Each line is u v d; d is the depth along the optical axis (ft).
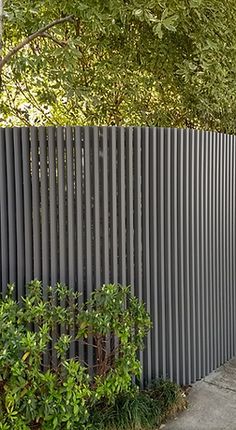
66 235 12.06
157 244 13.26
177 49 18.71
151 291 13.21
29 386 9.49
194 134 13.93
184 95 19.33
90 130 12.00
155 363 13.33
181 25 17.38
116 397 11.76
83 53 18.26
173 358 13.82
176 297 13.80
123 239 12.58
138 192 12.75
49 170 11.91
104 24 15.71
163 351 13.51
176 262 13.74
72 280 12.10
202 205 14.49
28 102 19.36
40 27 15.70
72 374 10.00
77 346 11.79
